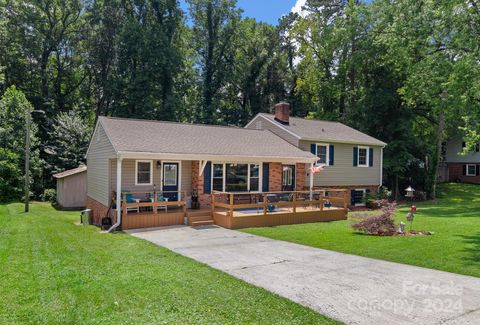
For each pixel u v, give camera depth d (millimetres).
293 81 40938
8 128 24938
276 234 12414
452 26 17109
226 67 39031
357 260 8508
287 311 5184
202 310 5125
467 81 16375
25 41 32375
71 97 36250
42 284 6102
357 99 32219
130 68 34375
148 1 35469
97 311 5000
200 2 38219
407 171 29734
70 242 10281
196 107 38062
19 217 16375
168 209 15453
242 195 17281
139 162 15281
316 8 35344
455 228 13445
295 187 19594
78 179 23234
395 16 21297
